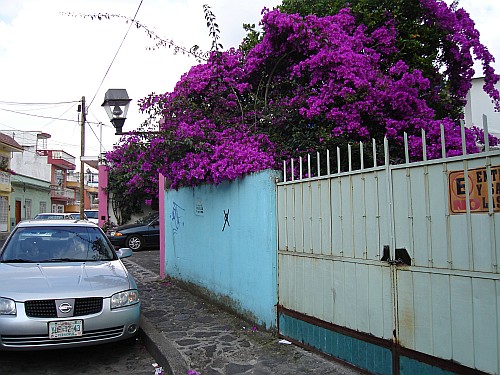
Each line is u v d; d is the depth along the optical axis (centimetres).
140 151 690
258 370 436
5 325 462
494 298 291
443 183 327
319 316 465
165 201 992
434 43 748
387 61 725
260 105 711
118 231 1647
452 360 318
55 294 482
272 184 549
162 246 1020
